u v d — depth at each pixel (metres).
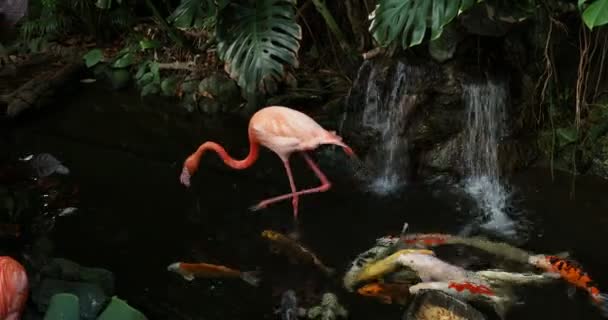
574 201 4.00
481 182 4.28
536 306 3.11
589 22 2.78
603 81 4.41
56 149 5.00
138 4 7.08
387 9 3.62
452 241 3.60
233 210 4.07
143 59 6.37
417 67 4.39
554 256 3.37
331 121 5.05
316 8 5.61
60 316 2.79
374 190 4.27
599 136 4.29
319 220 3.92
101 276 3.45
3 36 6.99
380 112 4.58
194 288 3.40
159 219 4.01
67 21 7.16
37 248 3.78
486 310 3.10
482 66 4.35
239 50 4.71
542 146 4.43
